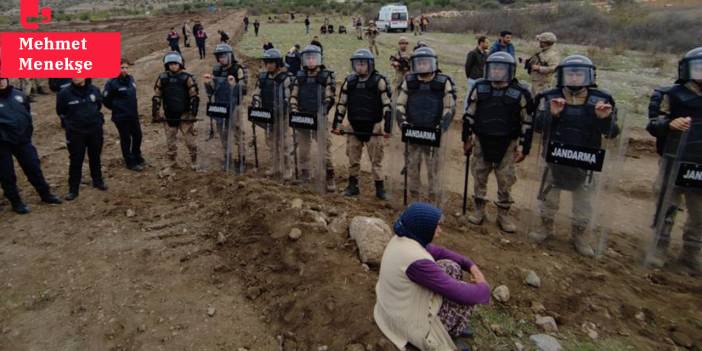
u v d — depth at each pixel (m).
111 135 9.97
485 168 5.81
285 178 7.28
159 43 29.67
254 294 4.36
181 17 56.94
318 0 76.69
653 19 29.70
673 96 4.86
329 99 6.68
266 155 8.87
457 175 8.17
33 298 4.42
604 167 5.12
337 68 18.44
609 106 4.79
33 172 6.25
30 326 4.07
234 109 7.50
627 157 8.90
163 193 6.83
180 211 6.10
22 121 6.02
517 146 5.61
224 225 5.54
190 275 4.70
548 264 4.88
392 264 3.04
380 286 3.19
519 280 4.49
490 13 40.62
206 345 3.80
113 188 7.06
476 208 6.04
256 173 7.76
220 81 7.47
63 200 6.57
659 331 3.93
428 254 3.01
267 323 4.03
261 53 23.45
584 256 5.30
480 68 8.72
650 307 4.25
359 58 6.02
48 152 8.86
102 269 4.83
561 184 5.34
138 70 18.59
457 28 37.75
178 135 9.99
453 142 9.96
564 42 27.92
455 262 3.35
